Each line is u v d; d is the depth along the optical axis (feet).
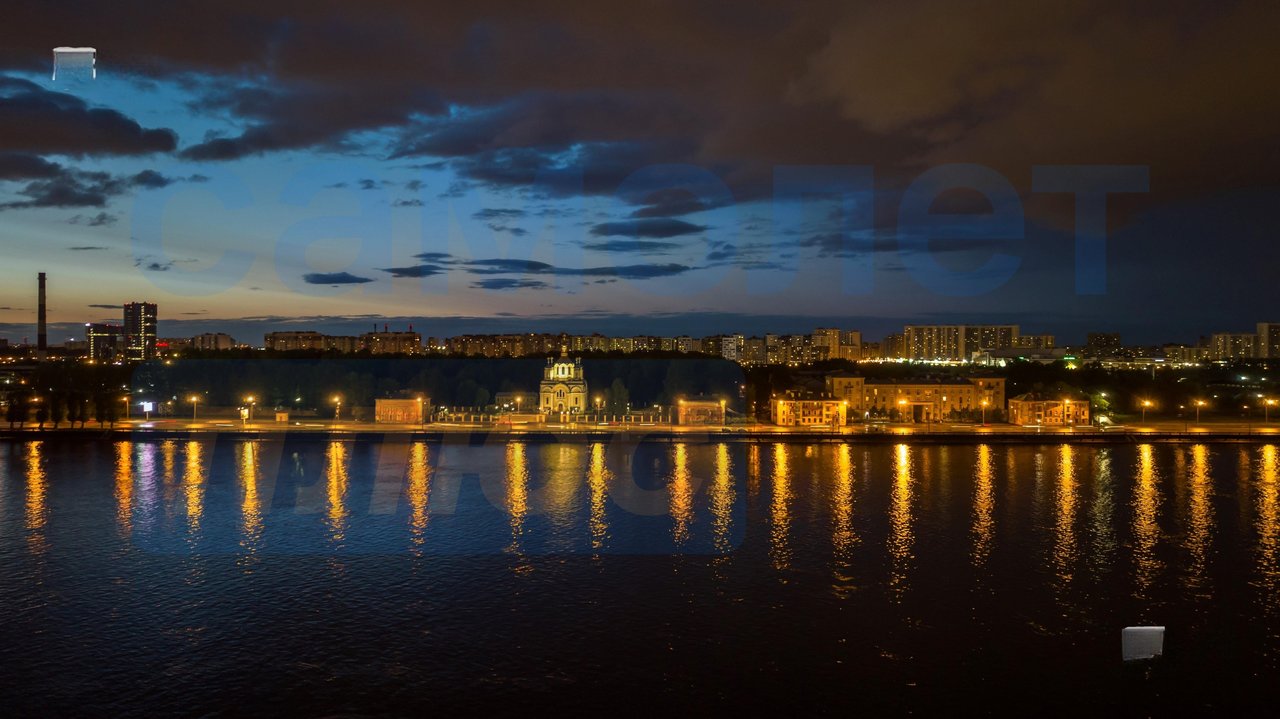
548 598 305.94
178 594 309.63
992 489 515.09
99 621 282.36
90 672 244.01
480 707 224.94
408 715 220.64
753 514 442.09
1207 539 390.21
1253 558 358.43
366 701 228.02
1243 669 247.70
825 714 221.46
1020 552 367.25
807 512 447.42
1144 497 489.67
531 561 352.69
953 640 268.00
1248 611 294.05
